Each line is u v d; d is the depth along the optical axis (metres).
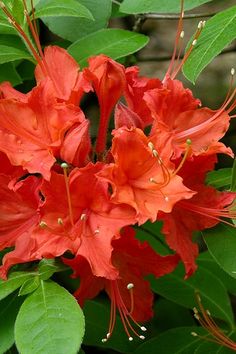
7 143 0.52
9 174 0.53
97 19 0.62
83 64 0.60
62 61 0.55
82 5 0.59
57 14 0.57
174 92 0.54
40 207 0.50
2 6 0.55
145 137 0.51
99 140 0.54
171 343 0.61
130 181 0.52
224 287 0.64
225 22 0.56
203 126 0.54
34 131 0.53
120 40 0.61
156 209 0.50
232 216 0.53
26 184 0.52
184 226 0.54
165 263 0.53
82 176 0.50
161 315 0.67
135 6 0.59
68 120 0.52
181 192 0.50
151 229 0.63
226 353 0.59
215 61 0.90
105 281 0.53
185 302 0.63
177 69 0.56
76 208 0.51
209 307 0.63
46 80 0.52
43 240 0.50
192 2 0.59
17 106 0.53
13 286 0.51
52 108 0.52
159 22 0.90
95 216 0.51
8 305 0.54
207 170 0.54
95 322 0.62
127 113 0.52
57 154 0.52
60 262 0.53
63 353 0.47
